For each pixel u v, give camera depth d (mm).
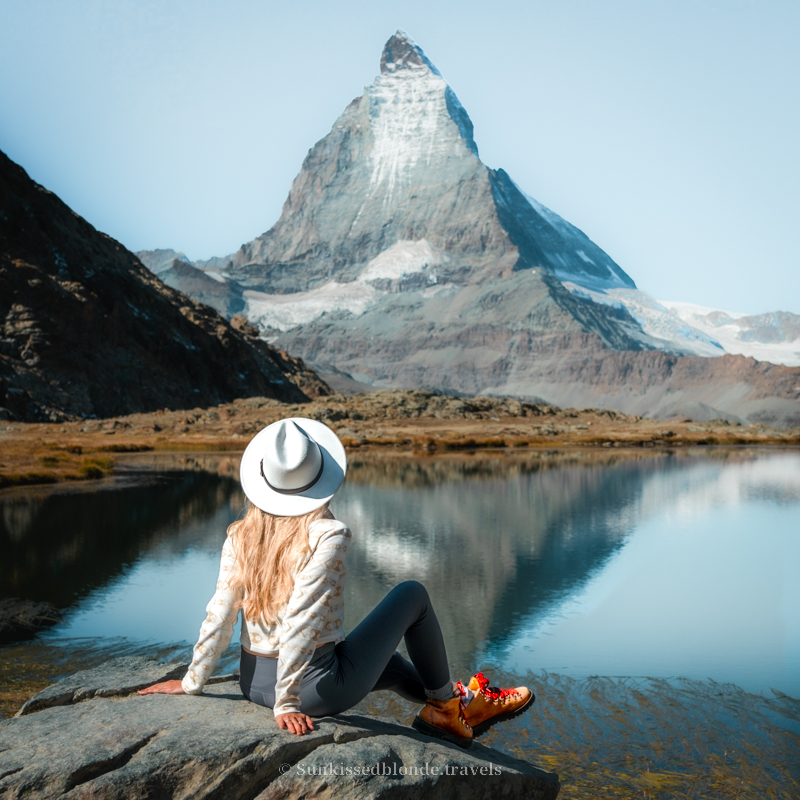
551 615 9195
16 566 11859
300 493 3100
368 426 91938
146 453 50406
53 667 6871
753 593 10547
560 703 6062
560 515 19312
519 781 3441
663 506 21656
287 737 2869
